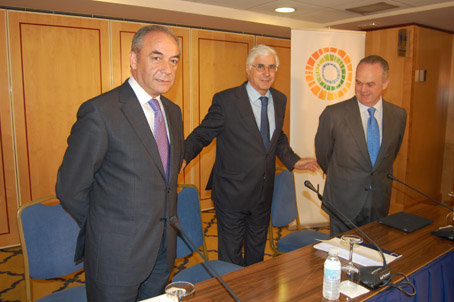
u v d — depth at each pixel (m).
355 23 4.73
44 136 3.90
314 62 4.03
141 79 1.50
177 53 1.51
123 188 1.45
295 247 2.48
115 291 1.45
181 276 2.00
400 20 4.58
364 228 2.01
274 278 1.44
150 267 1.52
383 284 1.38
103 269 1.45
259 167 2.31
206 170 5.07
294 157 2.48
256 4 3.94
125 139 1.43
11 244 3.84
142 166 1.46
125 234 1.45
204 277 1.99
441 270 1.65
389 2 3.86
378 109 2.26
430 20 4.59
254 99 2.35
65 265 1.89
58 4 3.49
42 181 3.94
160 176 1.53
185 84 4.77
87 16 3.97
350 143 2.22
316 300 1.28
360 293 1.32
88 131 1.38
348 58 4.11
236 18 4.21
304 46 3.99
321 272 1.50
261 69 2.26
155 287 1.66
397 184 5.07
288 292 1.34
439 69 5.41
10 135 3.74
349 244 1.63
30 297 1.80
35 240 1.81
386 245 1.77
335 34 4.04
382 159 2.20
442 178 5.97
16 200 3.82
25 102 3.77
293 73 4.00
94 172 1.43
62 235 1.89
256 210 2.38
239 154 2.32
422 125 5.25
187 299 1.29
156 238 1.53
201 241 2.29
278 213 2.72
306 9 4.16
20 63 3.70
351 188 2.23
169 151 1.62
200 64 4.84
